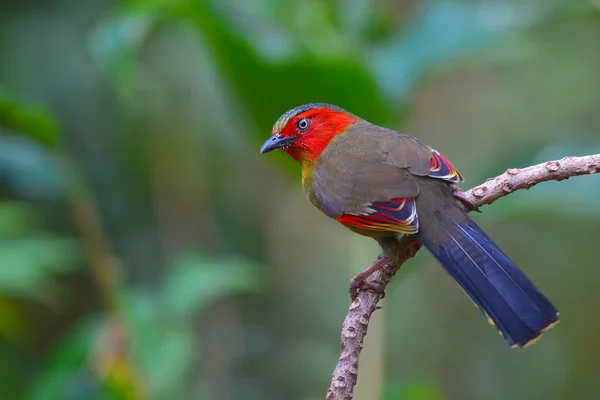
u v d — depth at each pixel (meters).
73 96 12.00
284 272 12.98
